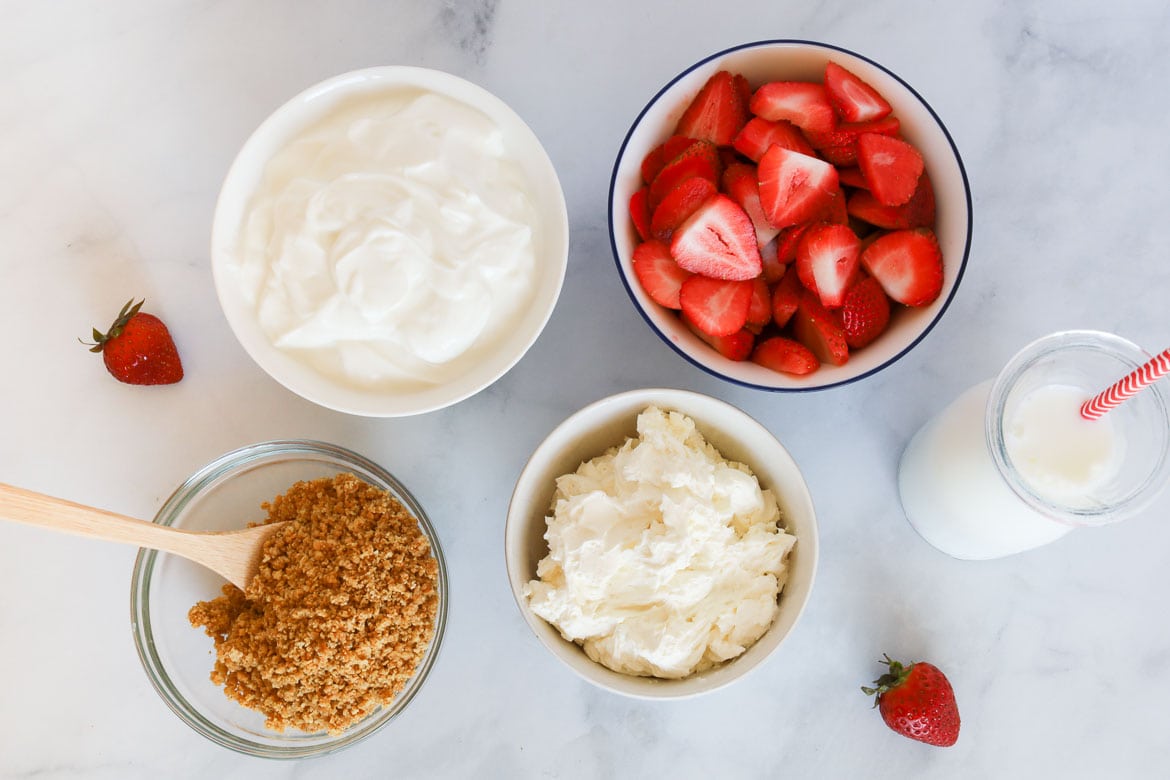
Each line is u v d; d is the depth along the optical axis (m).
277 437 0.61
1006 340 0.61
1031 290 0.61
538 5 0.61
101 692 0.60
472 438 0.61
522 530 0.54
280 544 0.55
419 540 0.56
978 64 0.61
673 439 0.54
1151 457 0.50
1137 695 0.60
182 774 0.60
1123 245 0.61
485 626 0.60
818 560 0.56
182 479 0.61
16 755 0.60
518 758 0.60
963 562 0.60
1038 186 0.61
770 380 0.53
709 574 0.53
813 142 0.55
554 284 0.54
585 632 0.53
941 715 0.57
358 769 0.60
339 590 0.54
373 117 0.55
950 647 0.60
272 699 0.54
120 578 0.60
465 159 0.54
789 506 0.54
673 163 0.54
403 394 0.54
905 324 0.54
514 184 0.55
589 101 0.61
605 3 0.61
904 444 0.60
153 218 0.61
